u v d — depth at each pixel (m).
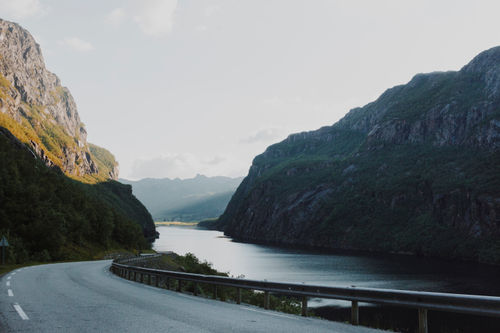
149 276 21.27
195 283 16.16
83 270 32.28
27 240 61.97
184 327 8.38
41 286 17.23
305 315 10.84
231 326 8.62
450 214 196.62
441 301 7.79
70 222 83.25
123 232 115.25
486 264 137.00
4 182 74.56
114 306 11.40
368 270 98.38
